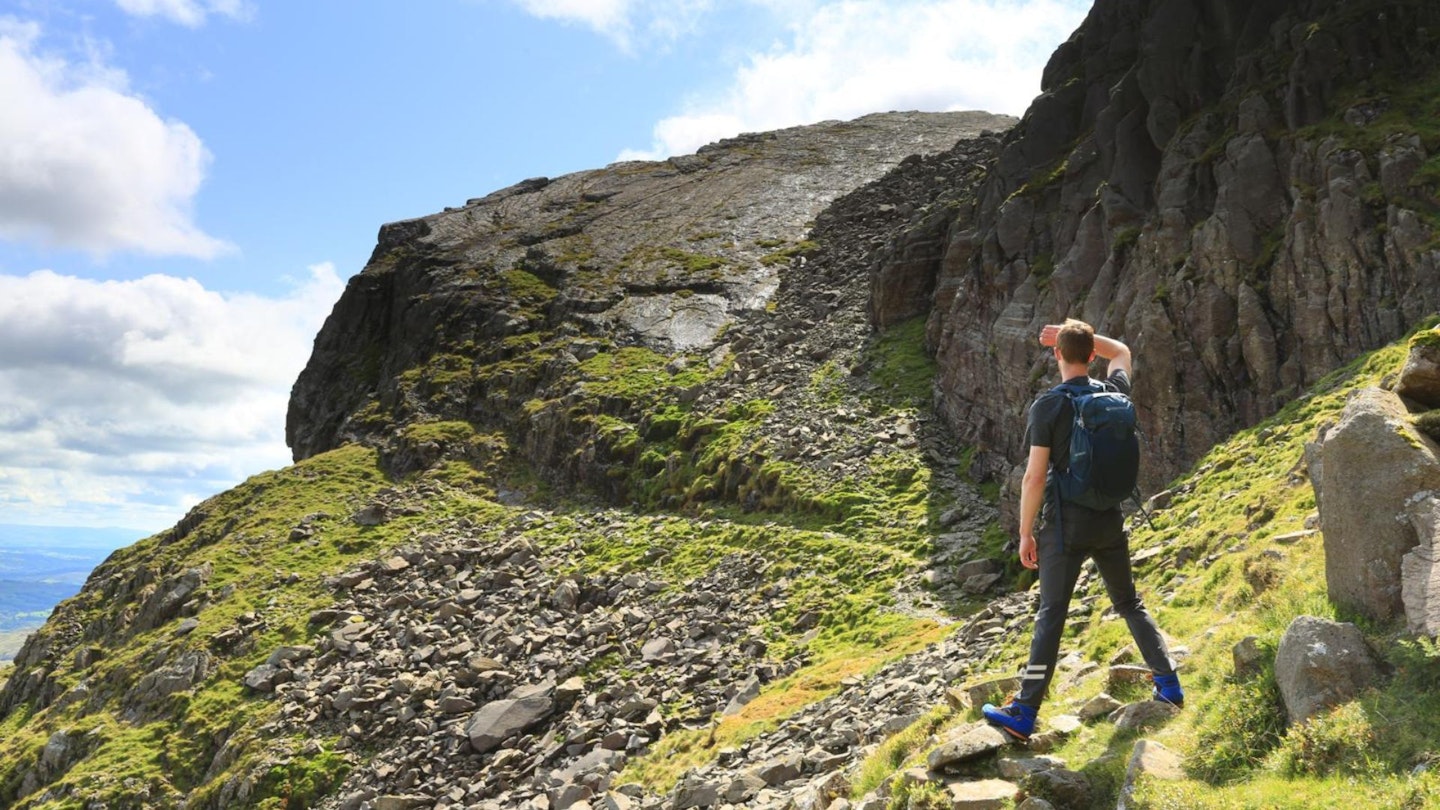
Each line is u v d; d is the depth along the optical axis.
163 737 46.19
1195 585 14.54
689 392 67.38
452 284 100.25
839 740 19.17
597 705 34.97
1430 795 5.21
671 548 49.28
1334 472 7.84
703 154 146.25
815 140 147.50
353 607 52.31
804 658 33.09
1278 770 6.31
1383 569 7.29
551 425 71.62
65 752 48.84
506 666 41.31
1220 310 32.62
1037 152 51.56
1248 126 35.44
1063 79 53.78
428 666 43.78
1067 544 7.87
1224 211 33.88
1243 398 31.58
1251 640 7.82
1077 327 8.11
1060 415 7.80
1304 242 30.88
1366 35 34.72
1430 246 27.53
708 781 19.92
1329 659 6.65
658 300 88.81
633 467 62.91
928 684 21.55
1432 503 7.09
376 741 39.38
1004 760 8.05
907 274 66.38
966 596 34.56
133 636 61.03
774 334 75.00
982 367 49.03
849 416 55.50
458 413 82.69
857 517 44.56
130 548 81.44
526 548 54.38
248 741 42.03
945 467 47.81
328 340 109.88
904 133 149.25
